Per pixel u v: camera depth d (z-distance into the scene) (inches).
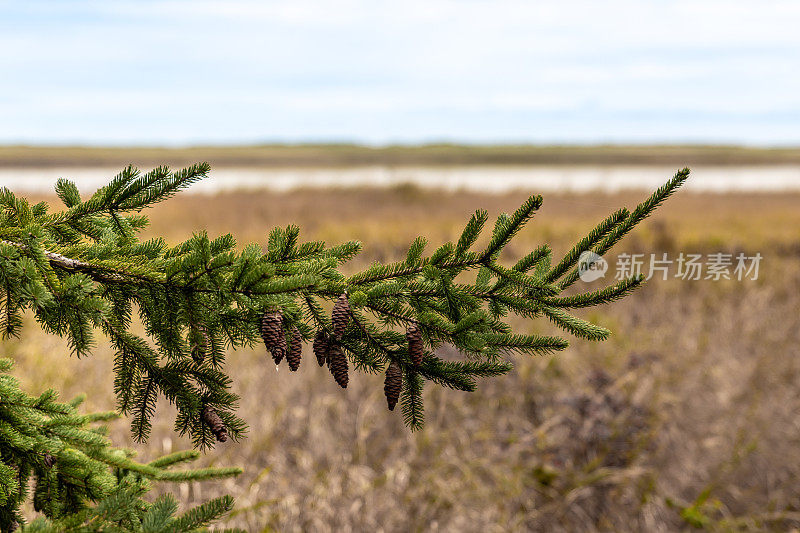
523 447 178.5
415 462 171.8
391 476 164.6
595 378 194.1
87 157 2082.9
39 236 46.6
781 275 344.5
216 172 1380.4
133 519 49.0
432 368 51.7
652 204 46.8
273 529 142.3
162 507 49.4
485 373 52.1
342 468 167.2
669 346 239.3
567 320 50.4
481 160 2004.2
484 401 201.5
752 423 196.5
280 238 54.1
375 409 193.5
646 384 205.2
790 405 206.7
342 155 2332.7
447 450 178.7
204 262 46.6
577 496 167.8
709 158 2101.4
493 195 788.0
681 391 207.6
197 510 48.7
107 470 58.9
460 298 51.9
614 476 169.0
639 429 181.2
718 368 225.0
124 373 53.9
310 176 1238.3
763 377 224.4
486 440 185.3
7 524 55.0
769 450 187.2
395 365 49.5
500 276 51.1
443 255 51.6
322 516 150.2
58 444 54.8
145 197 53.3
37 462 54.5
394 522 153.1
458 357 153.3
